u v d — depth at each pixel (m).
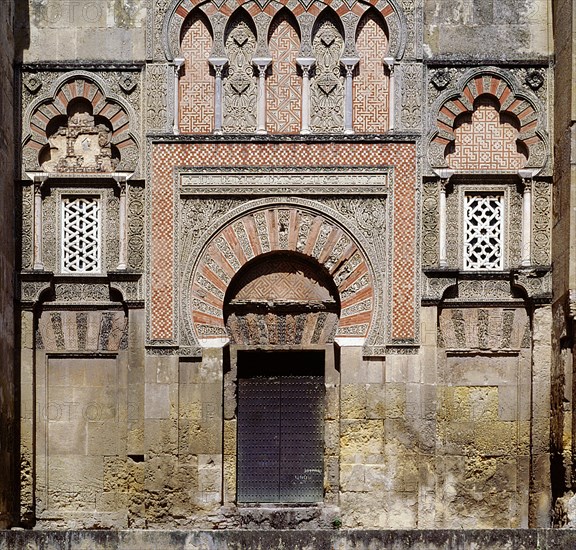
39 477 15.95
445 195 16.05
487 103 16.20
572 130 15.12
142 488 15.80
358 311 15.92
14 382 15.86
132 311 15.98
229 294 16.19
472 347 16.02
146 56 16.12
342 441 15.76
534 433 15.74
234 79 16.22
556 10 16.00
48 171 16.20
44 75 16.19
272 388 16.38
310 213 16.03
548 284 15.86
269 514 15.80
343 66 16.17
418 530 13.53
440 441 15.89
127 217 16.03
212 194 16.00
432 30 16.19
